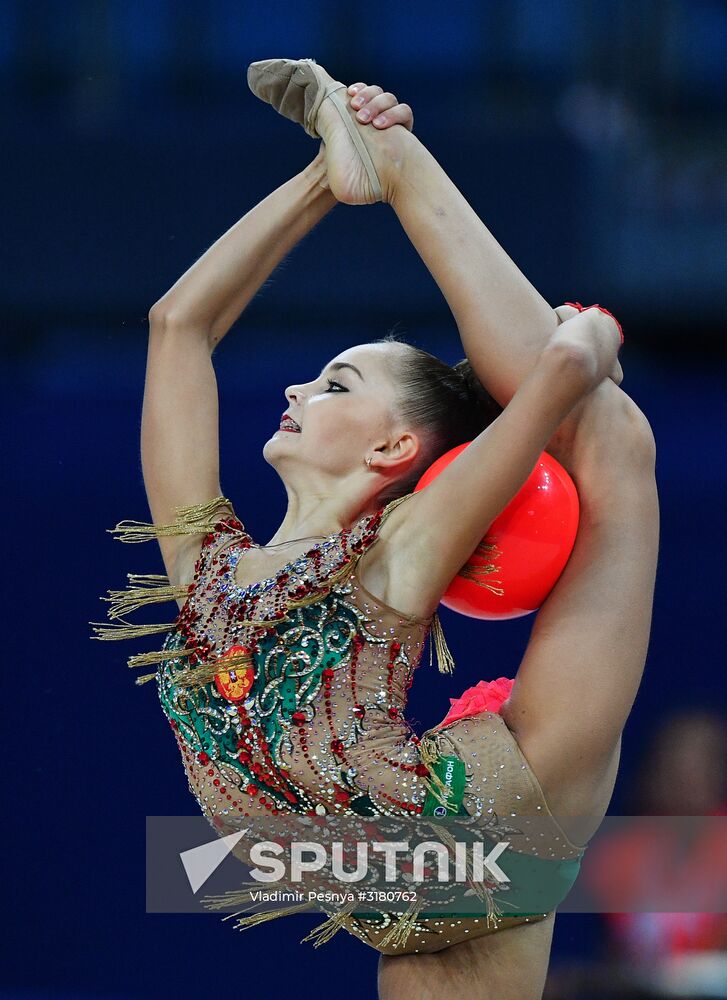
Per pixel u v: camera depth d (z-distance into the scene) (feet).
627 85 61.00
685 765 40.11
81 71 61.00
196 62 61.57
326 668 22.48
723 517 48.08
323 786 22.20
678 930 36.42
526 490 23.57
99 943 46.55
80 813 47.21
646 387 52.80
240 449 49.32
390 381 25.12
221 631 23.12
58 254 55.93
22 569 48.55
